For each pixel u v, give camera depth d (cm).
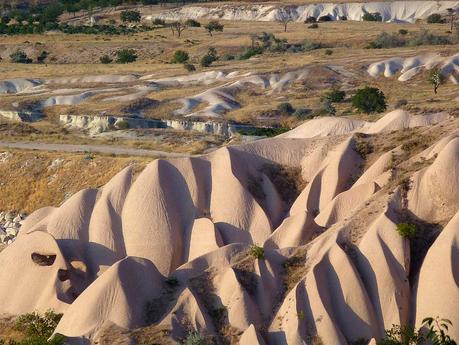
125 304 10494
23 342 10581
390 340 9631
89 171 17538
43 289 12075
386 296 10169
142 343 10031
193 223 12462
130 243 12394
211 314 10400
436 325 9738
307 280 10194
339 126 14275
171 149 19450
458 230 10131
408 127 13375
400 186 11256
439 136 12356
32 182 17750
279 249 10969
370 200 11262
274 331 10038
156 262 12238
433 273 10044
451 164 11088
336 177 12569
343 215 11756
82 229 12681
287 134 14738
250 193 12669
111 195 12775
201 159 13038
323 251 10512
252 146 13425
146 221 12419
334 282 10256
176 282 10912
